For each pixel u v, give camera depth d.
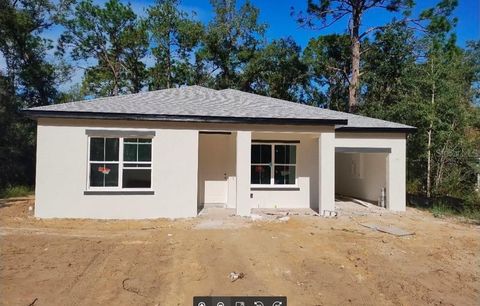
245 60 35.81
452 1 25.02
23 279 6.63
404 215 14.12
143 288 6.38
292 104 16.33
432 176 19.52
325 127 13.52
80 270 7.16
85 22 34.16
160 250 8.54
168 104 13.76
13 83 28.81
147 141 12.48
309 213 13.88
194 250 8.55
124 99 14.21
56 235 9.80
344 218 13.02
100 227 10.98
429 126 18.25
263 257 8.11
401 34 28.80
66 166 11.94
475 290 6.61
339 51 33.41
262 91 35.31
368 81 29.50
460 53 26.23
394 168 15.36
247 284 6.62
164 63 35.75
